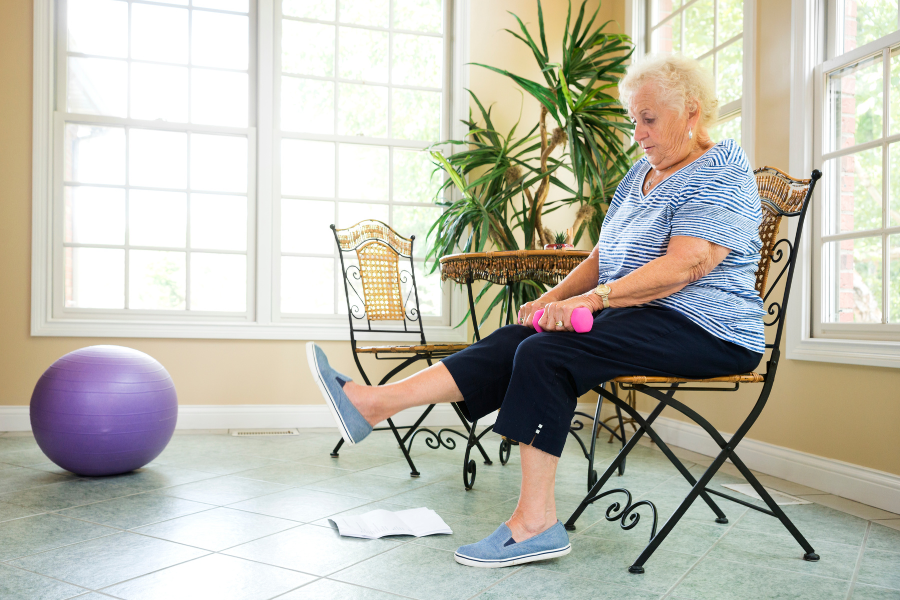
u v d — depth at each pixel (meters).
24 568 1.59
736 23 3.35
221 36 3.98
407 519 2.02
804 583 1.59
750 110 3.09
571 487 2.54
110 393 2.47
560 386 1.59
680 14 3.81
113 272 3.79
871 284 2.52
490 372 1.72
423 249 4.20
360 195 4.12
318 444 3.36
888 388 2.34
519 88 4.26
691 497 1.70
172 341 3.75
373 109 4.16
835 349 2.54
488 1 4.24
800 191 1.81
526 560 1.66
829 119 2.74
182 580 1.53
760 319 1.74
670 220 1.70
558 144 3.78
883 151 2.47
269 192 3.93
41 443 2.50
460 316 4.14
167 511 2.12
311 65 4.07
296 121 4.03
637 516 1.84
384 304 3.23
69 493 2.31
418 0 4.24
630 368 1.62
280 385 3.88
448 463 2.95
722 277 1.69
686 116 1.73
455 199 4.19
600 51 3.75
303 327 3.90
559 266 2.42
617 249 1.82
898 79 2.43
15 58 3.66
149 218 3.84
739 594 1.52
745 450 2.99
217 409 3.79
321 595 1.46
